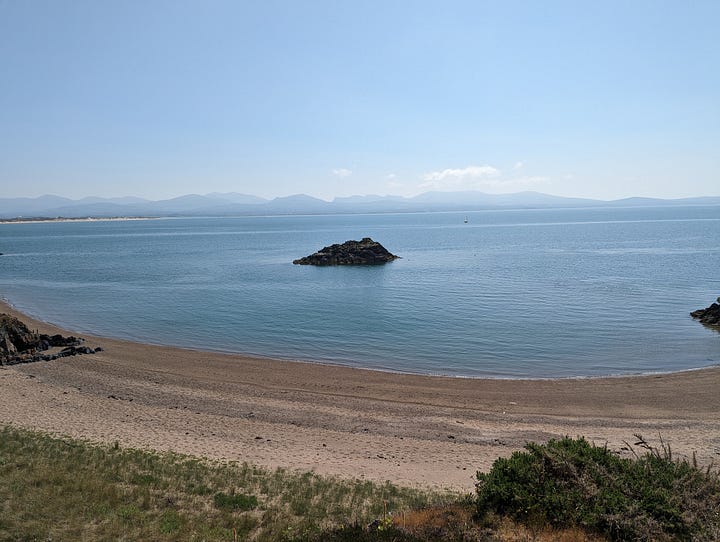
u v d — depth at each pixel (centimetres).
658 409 2762
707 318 4809
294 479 1806
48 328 4919
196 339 4416
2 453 1811
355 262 10156
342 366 3591
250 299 6325
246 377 3306
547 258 10756
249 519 1423
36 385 3044
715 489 1354
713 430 2459
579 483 1348
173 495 1583
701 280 7300
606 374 3406
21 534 1227
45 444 1972
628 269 8644
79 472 1697
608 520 1227
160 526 1354
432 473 1980
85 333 4719
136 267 10169
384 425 2525
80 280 8375
